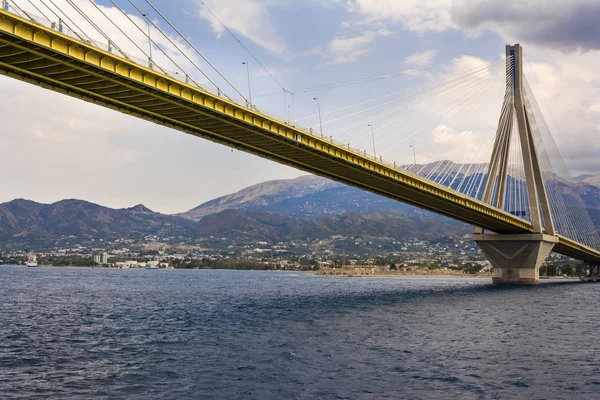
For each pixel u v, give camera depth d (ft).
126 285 631.97
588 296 411.34
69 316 262.26
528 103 524.11
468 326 218.59
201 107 235.40
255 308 295.89
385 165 356.18
